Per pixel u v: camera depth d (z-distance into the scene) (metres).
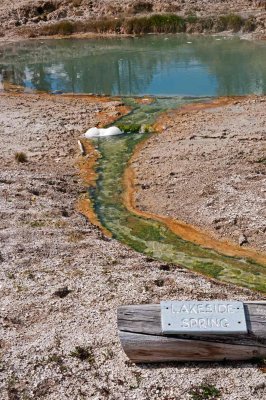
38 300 8.11
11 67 25.81
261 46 25.94
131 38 29.98
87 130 16.70
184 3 32.12
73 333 7.33
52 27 32.34
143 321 6.48
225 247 10.55
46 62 26.28
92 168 14.27
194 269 9.96
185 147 14.84
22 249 9.73
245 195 11.95
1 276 8.82
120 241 10.95
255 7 30.72
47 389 6.48
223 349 6.45
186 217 11.59
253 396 6.23
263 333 6.37
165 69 23.34
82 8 34.00
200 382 6.39
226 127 15.95
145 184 13.13
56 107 19.02
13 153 15.09
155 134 16.20
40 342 7.18
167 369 6.57
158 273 9.11
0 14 34.53
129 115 17.92
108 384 6.48
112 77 22.86
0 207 11.40
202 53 25.62
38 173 13.70
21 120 17.61
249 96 18.88
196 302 6.53
